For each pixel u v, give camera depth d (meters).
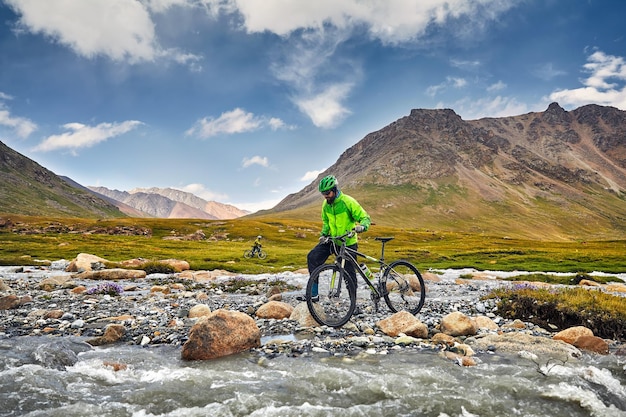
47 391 6.65
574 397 6.54
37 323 12.02
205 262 44.06
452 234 176.38
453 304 16.06
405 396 6.60
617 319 11.69
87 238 90.69
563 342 9.68
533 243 132.62
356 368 7.98
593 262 50.28
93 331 11.12
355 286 11.36
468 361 8.33
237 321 9.33
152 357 8.66
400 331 10.65
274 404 6.27
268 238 119.25
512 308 13.75
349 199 11.46
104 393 6.71
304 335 10.60
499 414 6.02
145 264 36.09
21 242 72.00
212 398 6.48
